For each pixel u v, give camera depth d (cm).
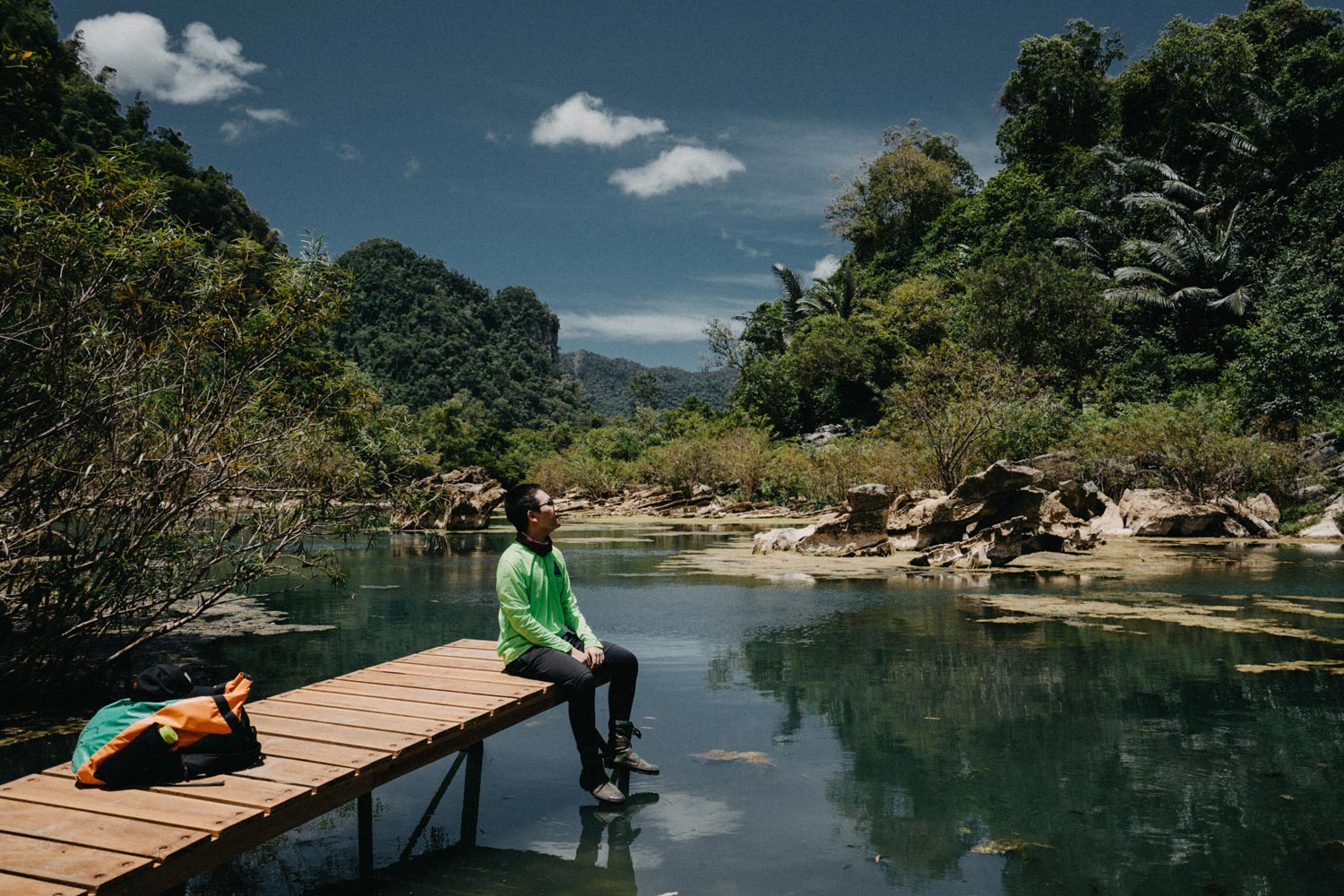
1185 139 4747
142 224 545
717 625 781
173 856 234
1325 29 5003
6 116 681
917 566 1285
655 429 6888
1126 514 1805
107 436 532
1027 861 299
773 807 354
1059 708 496
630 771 404
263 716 368
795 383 5147
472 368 16588
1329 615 805
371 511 645
